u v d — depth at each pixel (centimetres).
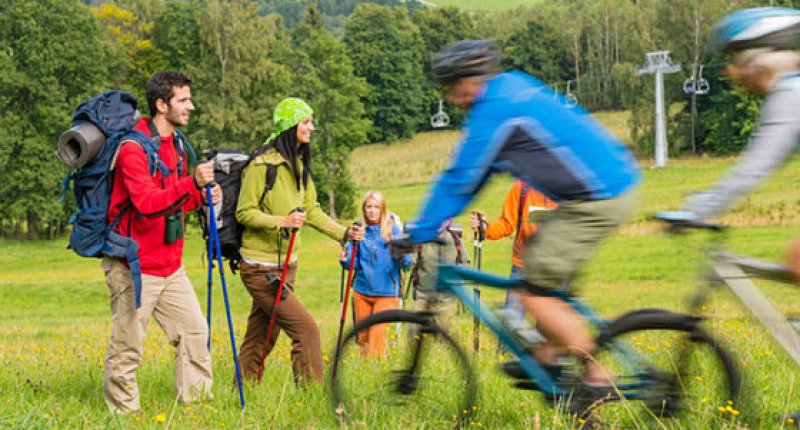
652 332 464
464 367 495
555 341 457
